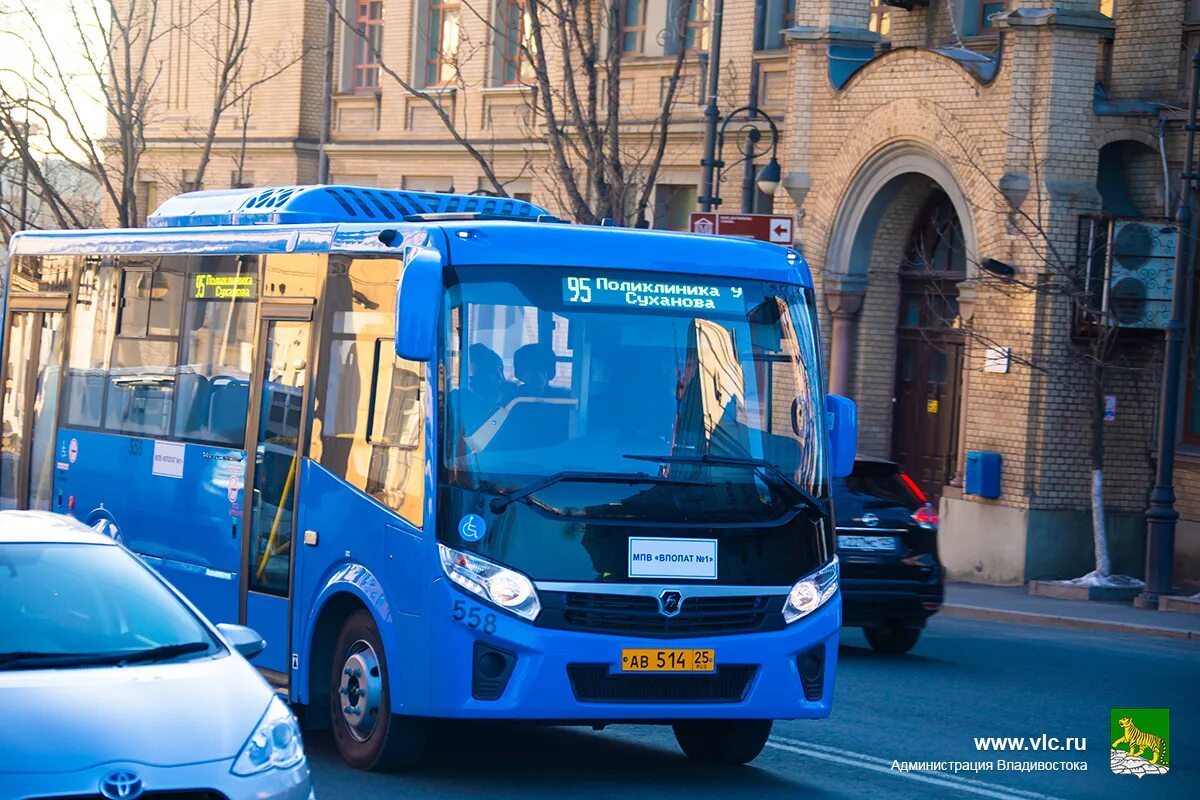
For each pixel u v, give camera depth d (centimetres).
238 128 4788
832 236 3256
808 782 1232
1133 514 2945
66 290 1752
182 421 1484
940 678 1800
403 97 4322
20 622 895
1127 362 2922
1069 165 2866
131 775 770
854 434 1255
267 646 1320
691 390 1186
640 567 1141
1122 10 3006
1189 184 2623
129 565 963
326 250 1303
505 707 1111
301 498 1287
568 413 1155
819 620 1192
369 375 1220
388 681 1163
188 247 1516
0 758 768
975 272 2961
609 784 1195
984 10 3250
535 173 3669
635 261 1200
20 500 1800
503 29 4066
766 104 3488
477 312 1151
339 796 1113
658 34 3700
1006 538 2906
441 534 1123
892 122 3103
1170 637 2330
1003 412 2923
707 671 1147
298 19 4631
